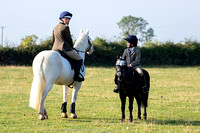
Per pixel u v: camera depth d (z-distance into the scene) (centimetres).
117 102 1490
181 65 4594
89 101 1501
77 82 1069
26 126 923
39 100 946
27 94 1678
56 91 1825
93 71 3133
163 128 938
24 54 3825
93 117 1110
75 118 1078
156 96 1697
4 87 1892
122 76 937
